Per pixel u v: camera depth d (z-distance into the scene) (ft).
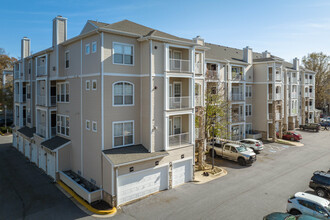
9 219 44.19
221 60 95.55
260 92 116.88
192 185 60.34
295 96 146.30
